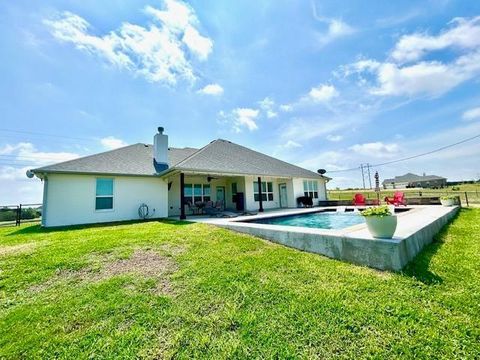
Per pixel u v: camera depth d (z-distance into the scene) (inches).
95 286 155.3
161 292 146.9
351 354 93.7
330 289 143.2
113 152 602.5
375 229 185.0
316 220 537.6
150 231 313.0
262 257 201.6
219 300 135.9
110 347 102.0
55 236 309.0
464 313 115.4
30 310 130.0
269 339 103.4
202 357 94.9
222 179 744.3
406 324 108.7
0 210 528.7
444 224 341.7
